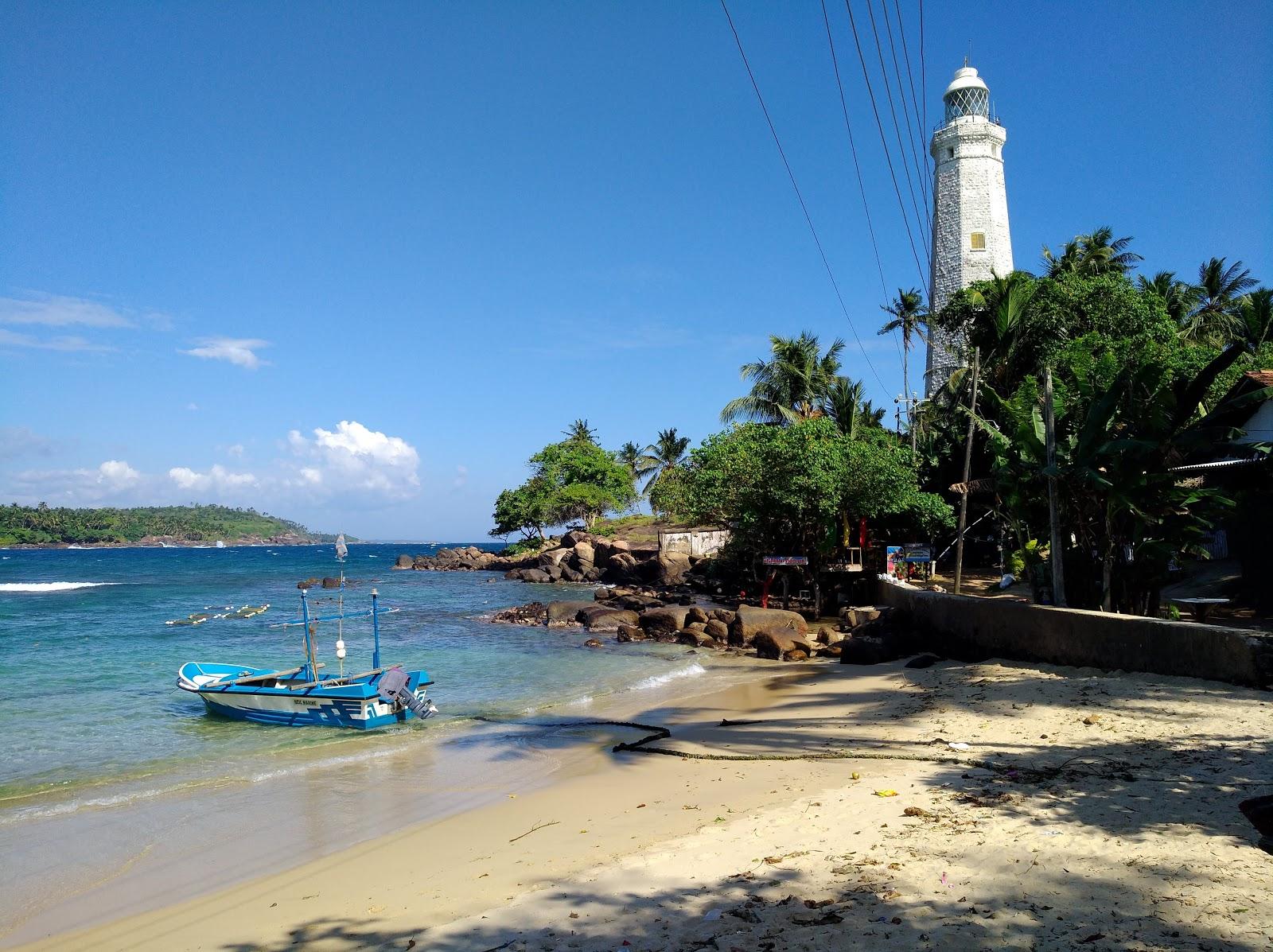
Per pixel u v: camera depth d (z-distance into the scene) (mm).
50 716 17719
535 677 22297
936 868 6781
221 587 65438
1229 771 8609
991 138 50219
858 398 46812
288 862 9070
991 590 29641
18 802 11664
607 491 89812
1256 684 11781
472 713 17375
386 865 8680
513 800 10898
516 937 6328
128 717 17531
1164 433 15969
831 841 7742
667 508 67312
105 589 63438
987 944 5328
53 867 9188
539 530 92750
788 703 16750
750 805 9508
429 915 7156
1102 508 17188
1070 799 8273
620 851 8305
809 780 10375
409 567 102125
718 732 14258
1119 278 31547
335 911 7512
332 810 10984
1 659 26500
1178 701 11820
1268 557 19266
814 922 5949
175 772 13172
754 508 33281
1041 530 20391
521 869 8062
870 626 25156
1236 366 27859
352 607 46031
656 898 6824
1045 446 17578
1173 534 16953
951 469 40375
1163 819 7379
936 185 51750
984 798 8633
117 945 7180
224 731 16250
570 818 9836
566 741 14484
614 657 26000
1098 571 17688
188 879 8750
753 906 6387
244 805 11320
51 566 109188
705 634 29203
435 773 12703
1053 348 29750
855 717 14320
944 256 50719
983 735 11594
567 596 54188
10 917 7906
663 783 11094
